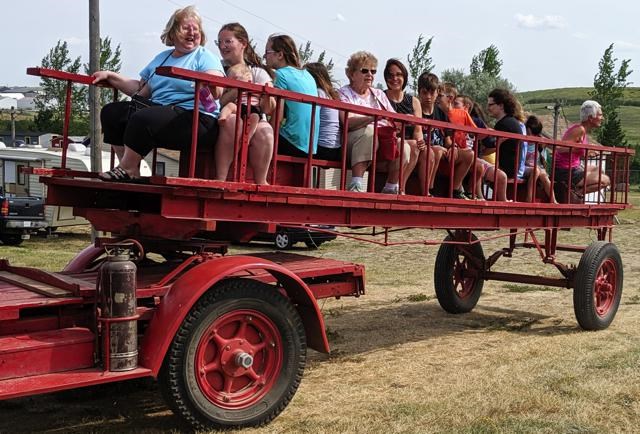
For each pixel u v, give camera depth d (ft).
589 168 28.55
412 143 20.61
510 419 16.33
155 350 14.01
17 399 17.54
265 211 16.57
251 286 15.23
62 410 16.85
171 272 16.25
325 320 27.96
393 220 19.54
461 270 30.01
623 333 26.25
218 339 14.93
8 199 57.26
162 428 15.61
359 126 19.76
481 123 27.32
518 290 36.11
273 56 18.61
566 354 22.63
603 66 179.63
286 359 15.83
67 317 14.61
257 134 16.49
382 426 15.85
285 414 16.65
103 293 13.83
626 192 29.22
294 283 16.26
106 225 17.78
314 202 17.17
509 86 146.92
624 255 54.13
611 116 175.52
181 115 15.92
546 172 28.17
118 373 13.66
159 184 14.65
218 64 16.79
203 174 16.88
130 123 15.93
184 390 14.40
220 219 15.78
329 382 19.40
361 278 20.42
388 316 28.96
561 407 17.26
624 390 18.61
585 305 26.22
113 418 16.34
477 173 23.56
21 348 13.07
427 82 23.79
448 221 21.22
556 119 130.82
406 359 21.99
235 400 15.26
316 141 19.11
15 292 14.87
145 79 17.56
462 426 15.85
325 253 55.21
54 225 62.28
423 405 17.30
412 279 40.32
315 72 20.03
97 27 41.29
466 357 22.30
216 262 15.17
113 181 16.33
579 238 67.31
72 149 65.92
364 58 20.67
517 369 20.72
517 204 23.31
